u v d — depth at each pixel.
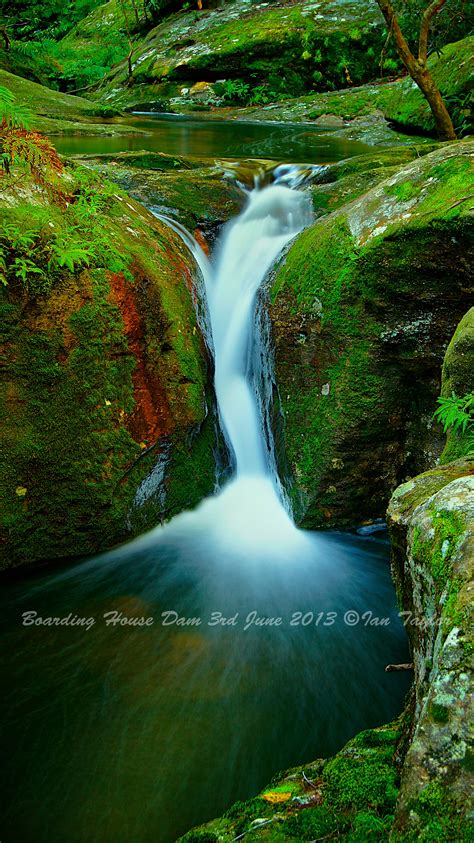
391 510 2.26
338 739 2.67
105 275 3.71
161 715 2.78
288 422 4.37
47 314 3.50
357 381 4.05
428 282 3.71
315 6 14.90
